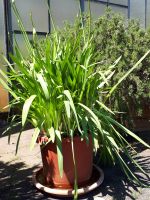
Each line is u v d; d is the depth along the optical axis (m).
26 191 1.04
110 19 1.41
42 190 1.00
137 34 1.39
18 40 1.98
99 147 1.12
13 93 1.00
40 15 2.11
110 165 1.21
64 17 2.25
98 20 1.41
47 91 0.89
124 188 1.04
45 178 1.05
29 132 1.72
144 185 1.05
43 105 0.95
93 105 1.03
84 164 1.01
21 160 1.31
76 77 0.96
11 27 1.96
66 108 0.88
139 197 0.98
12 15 1.96
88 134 1.00
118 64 1.34
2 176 1.17
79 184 1.01
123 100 1.37
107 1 2.58
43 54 1.06
